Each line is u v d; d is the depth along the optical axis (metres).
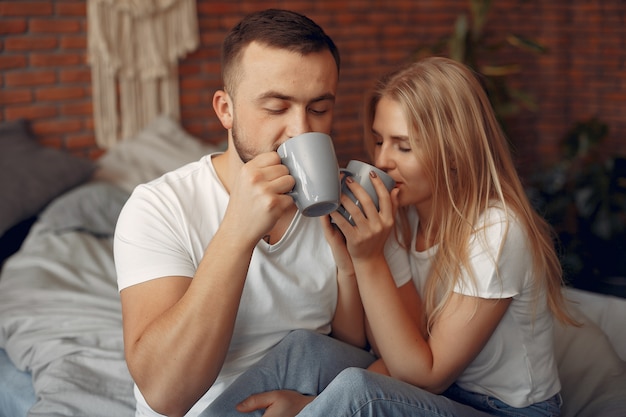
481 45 4.26
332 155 1.11
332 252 1.36
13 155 2.92
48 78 3.26
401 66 1.46
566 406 1.57
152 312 1.16
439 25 4.71
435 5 4.66
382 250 1.30
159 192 1.28
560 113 5.00
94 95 3.38
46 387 1.68
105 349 1.85
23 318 2.03
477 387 1.43
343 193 1.25
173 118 3.60
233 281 1.10
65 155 3.02
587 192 3.83
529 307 1.36
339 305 1.41
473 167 1.36
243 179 1.09
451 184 1.36
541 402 1.41
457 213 1.35
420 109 1.35
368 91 1.48
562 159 4.27
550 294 1.42
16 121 3.14
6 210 2.73
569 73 4.94
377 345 1.39
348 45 4.27
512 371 1.39
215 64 3.75
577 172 3.98
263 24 1.19
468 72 1.41
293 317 1.35
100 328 1.96
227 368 1.30
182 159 3.29
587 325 1.80
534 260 1.35
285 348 1.29
